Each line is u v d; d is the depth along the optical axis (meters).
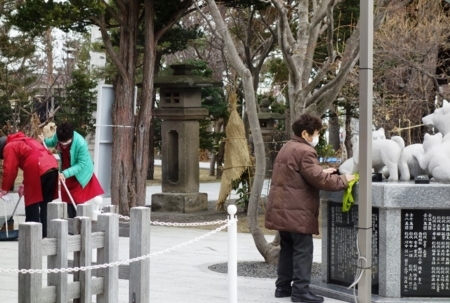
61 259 6.50
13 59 24.83
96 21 16.03
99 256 7.08
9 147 11.77
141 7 17.89
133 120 16.59
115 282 7.09
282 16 10.32
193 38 22.39
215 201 21.53
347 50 11.30
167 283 9.63
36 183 11.65
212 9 10.50
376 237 8.19
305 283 8.27
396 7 13.02
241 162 17.62
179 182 18.73
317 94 10.53
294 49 11.07
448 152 8.20
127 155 16.50
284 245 8.63
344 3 17.91
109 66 25.88
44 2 14.83
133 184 16.72
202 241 14.00
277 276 9.33
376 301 7.91
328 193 8.73
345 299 8.32
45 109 33.72
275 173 8.34
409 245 8.02
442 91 19.55
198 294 8.94
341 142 30.38
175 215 17.97
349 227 8.53
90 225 6.81
